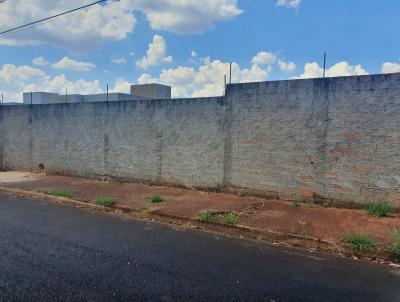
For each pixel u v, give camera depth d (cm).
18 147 1390
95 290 386
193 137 950
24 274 427
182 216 702
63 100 2498
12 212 777
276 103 811
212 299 370
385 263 484
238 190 882
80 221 702
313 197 777
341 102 734
